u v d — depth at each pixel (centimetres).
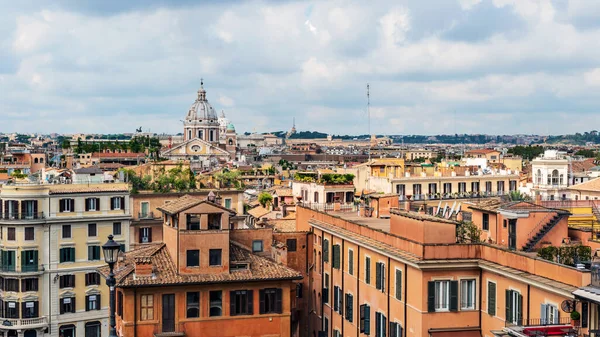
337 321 8400
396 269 6769
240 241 8119
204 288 7056
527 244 6469
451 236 6394
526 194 13288
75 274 11812
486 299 6188
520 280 5594
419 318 6250
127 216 12050
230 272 7206
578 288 4991
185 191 12825
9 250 11581
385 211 9194
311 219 9375
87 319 11894
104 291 11994
